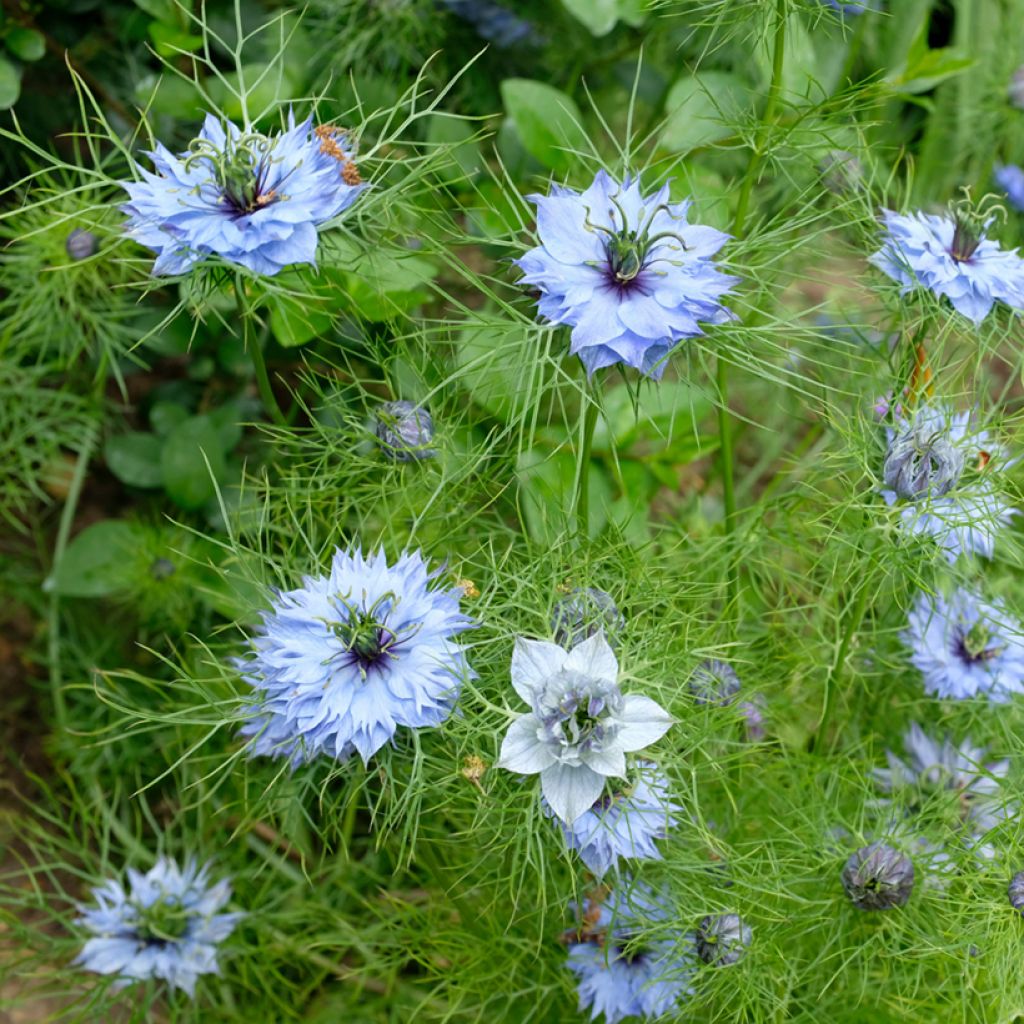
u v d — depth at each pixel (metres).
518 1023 0.40
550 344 0.33
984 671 0.39
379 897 0.44
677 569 0.39
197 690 0.34
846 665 0.41
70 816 0.44
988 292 0.35
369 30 0.46
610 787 0.32
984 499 0.35
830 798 0.39
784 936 0.37
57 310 0.44
